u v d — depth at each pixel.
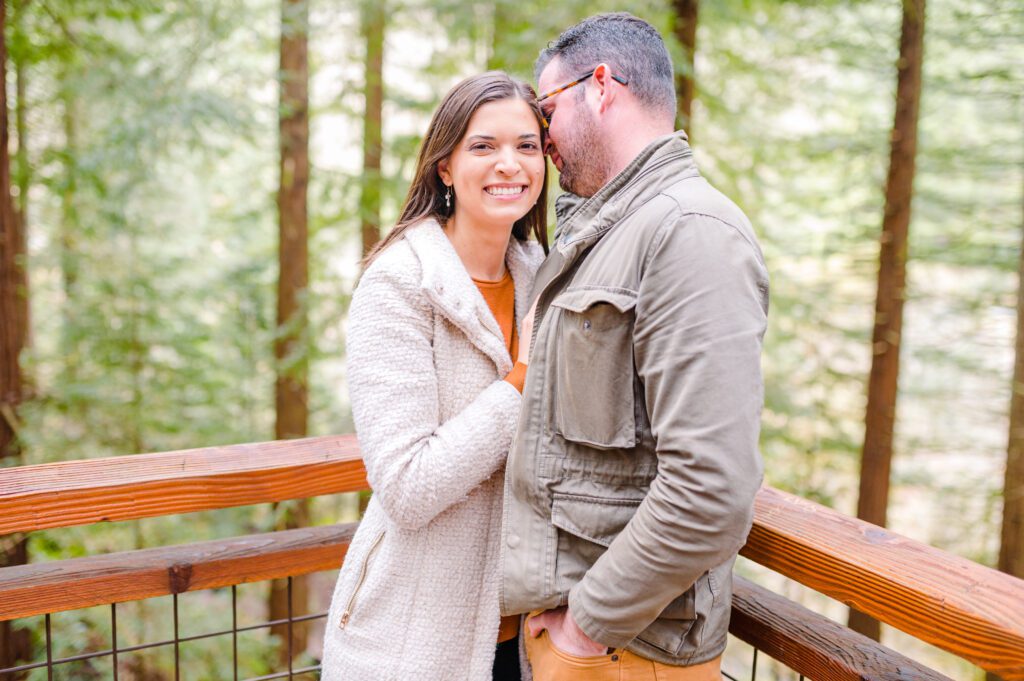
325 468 1.62
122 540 6.05
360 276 1.37
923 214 7.17
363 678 1.34
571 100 1.27
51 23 5.56
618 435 1.09
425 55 7.10
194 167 7.70
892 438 6.66
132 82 5.90
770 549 1.30
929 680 1.19
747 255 1.01
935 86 6.56
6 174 5.04
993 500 6.77
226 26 5.98
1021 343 5.92
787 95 7.00
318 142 7.39
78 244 7.47
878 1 6.12
